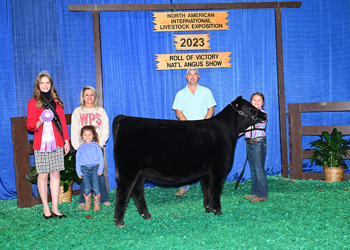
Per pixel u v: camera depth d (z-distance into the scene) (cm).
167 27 518
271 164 558
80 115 414
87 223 342
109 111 511
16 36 480
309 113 561
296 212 352
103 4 495
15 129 418
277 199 411
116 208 310
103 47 507
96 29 495
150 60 520
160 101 523
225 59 532
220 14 528
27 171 426
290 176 546
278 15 538
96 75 496
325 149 504
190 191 488
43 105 346
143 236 291
